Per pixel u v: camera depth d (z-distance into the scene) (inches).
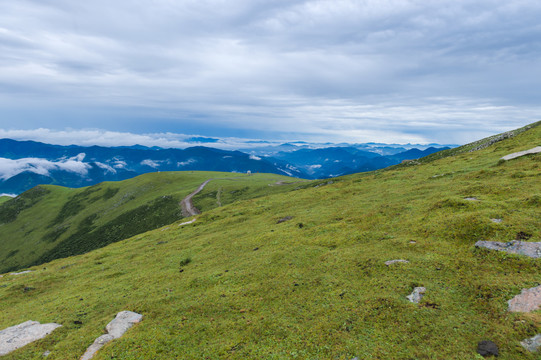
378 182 2381.9
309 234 1395.2
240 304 832.9
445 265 789.2
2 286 1678.2
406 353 530.3
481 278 691.4
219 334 701.3
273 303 805.9
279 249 1263.5
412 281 746.2
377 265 872.9
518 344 486.3
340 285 818.8
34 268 2358.5
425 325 590.2
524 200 1015.6
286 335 650.8
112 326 796.6
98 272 1657.2
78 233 6574.8
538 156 1659.7
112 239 5531.5
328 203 2068.2
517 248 745.6
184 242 1948.8
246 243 1514.5
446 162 2527.1
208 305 854.5
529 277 635.5
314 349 587.8
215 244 1681.8
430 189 1676.9
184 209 5738.2
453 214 1081.4
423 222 1127.0
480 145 3016.7
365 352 551.2
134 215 6299.2
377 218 1360.7
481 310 594.9
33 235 7224.4
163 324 773.3
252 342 646.5
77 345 732.7
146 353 651.5
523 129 2839.6
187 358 622.8
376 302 693.3
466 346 516.4
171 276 1247.5
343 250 1072.8
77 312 1018.1
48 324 909.2
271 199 2770.7
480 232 888.3
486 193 1246.3
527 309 548.7
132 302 1000.9
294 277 935.0
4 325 1008.9
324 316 693.3
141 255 1871.3
